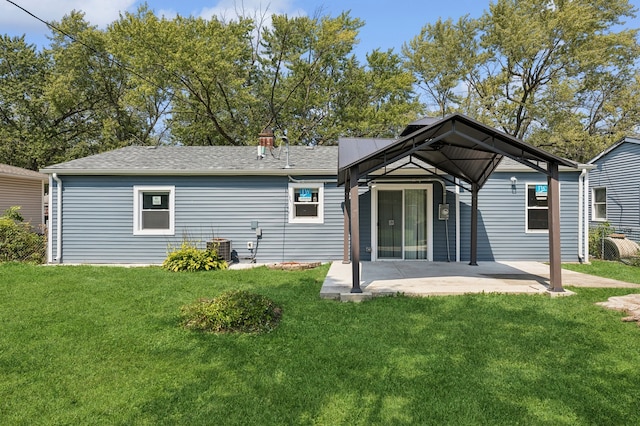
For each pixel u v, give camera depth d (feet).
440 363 12.14
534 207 35.45
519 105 76.07
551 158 20.99
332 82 80.18
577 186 35.47
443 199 34.65
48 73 82.74
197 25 64.69
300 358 12.57
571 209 35.40
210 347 13.44
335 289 22.13
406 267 30.68
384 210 35.32
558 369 11.71
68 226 34.91
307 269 31.35
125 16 64.34
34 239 35.47
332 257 35.50
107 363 12.11
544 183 35.24
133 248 35.22
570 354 12.80
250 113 77.87
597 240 40.86
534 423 8.86
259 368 11.82
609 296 20.71
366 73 79.92
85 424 8.82
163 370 11.65
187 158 38.93
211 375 11.32
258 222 35.60
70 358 12.44
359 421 8.97
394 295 21.11
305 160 38.78
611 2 70.74
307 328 15.53
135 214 35.12
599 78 75.05
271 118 78.23
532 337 14.43
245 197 35.63
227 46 65.41
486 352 13.02
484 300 19.88
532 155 22.02
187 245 33.53
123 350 13.14
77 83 78.43
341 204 35.42
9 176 48.32
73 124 84.33
